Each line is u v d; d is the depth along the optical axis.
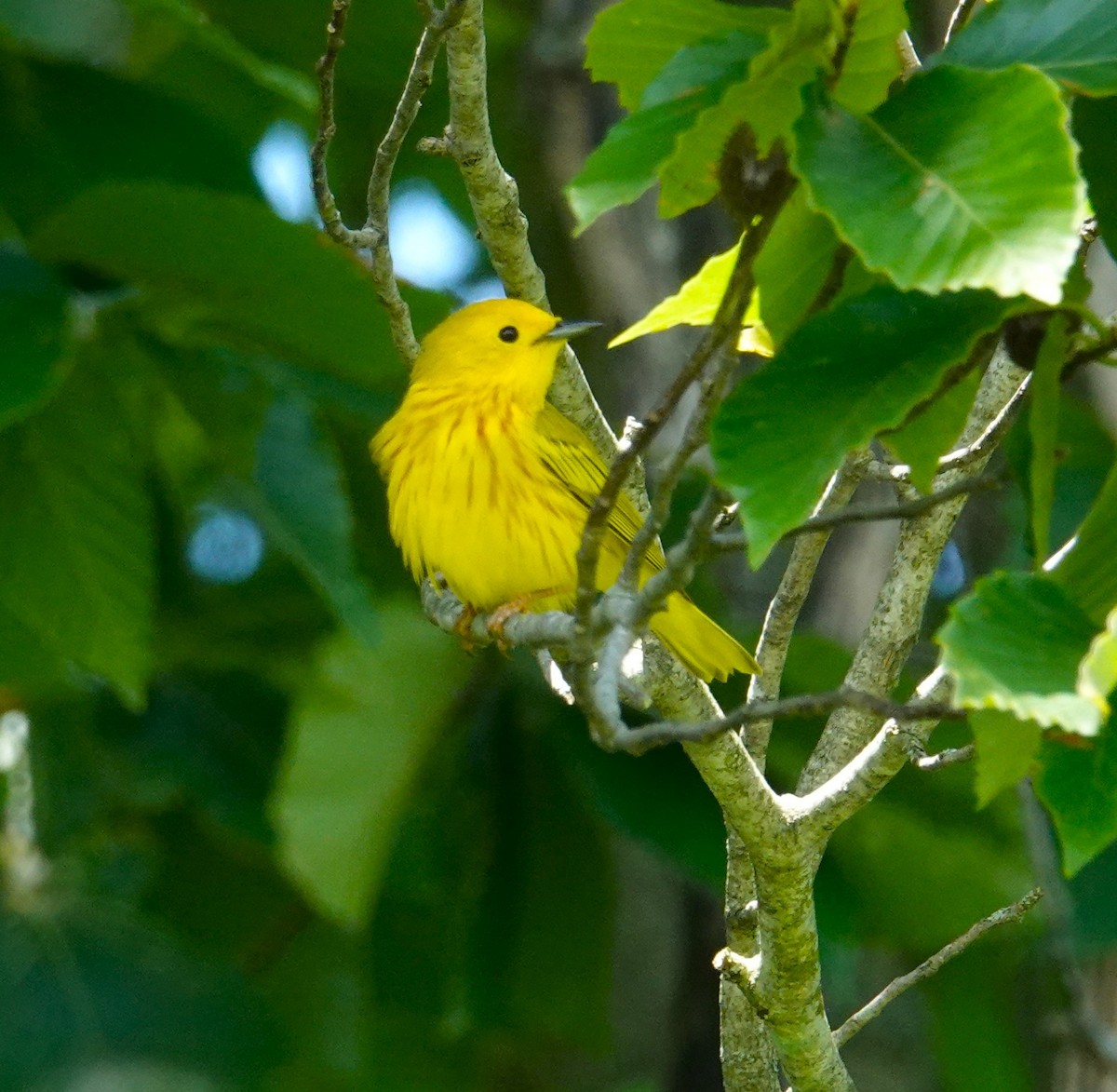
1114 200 5.54
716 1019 14.53
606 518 5.46
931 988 12.94
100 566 11.02
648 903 16.34
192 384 10.55
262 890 13.74
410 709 11.43
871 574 14.20
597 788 11.14
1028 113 4.25
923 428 5.56
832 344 4.84
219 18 13.05
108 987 11.62
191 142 11.52
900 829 11.60
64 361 9.02
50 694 12.57
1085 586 4.89
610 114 14.84
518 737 12.12
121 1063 11.25
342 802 11.22
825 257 5.43
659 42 5.11
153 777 12.37
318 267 9.64
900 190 4.28
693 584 11.42
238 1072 11.43
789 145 4.38
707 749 6.57
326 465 10.68
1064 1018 11.84
